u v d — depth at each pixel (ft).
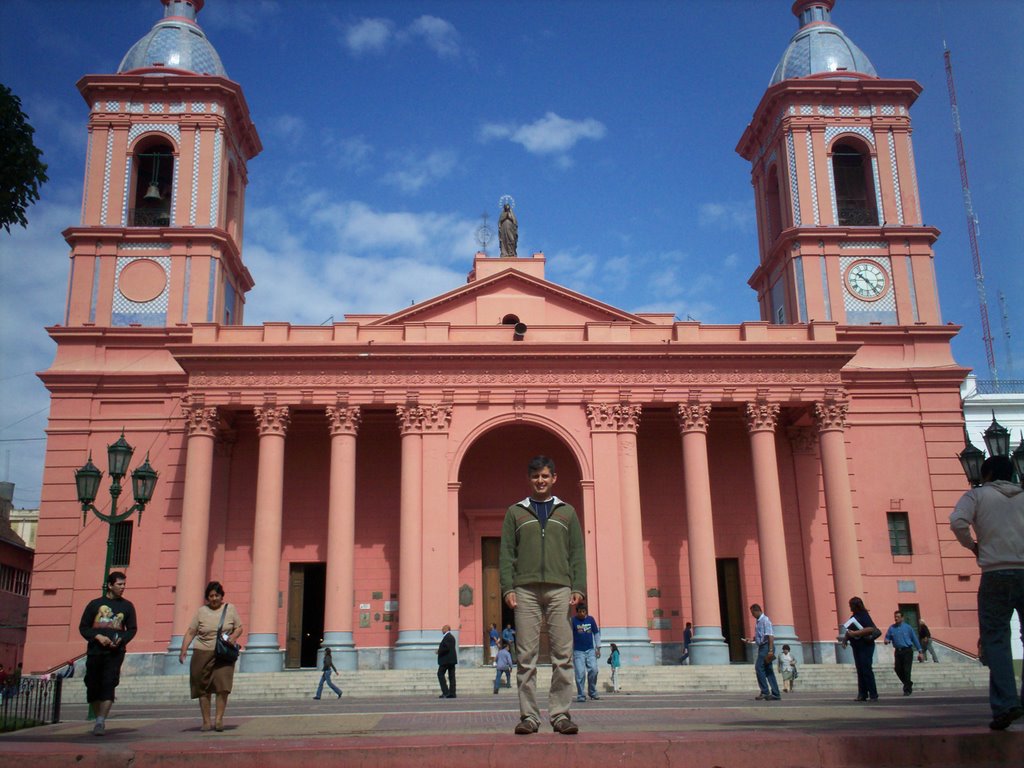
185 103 126.21
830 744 24.86
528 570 28.37
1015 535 27.04
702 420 111.04
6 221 49.01
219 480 115.55
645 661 102.32
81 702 91.76
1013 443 142.82
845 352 112.98
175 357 108.58
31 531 199.62
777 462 122.01
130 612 42.75
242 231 139.64
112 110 125.59
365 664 110.11
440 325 112.57
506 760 24.43
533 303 120.88
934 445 121.80
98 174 123.75
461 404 110.52
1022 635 27.35
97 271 121.19
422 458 108.27
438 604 103.50
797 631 115.65
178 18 136.26
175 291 120.47
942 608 116.26
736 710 48.52
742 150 148.97
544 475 29.07
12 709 61.21
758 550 116.98
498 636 111.14
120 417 116.26
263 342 110.11
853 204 134.31
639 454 122.62
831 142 131.95
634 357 111.86
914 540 118.52
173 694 90.43
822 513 119.14
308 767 24.58
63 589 110.73
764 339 114.21
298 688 91.71
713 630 103.55
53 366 117.29
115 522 64.49
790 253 128.47
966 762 25.02
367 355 109.70
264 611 102.06
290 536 116.47
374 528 116.98
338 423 108.47
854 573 106.93
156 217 124.47
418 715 51.57
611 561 105.81
